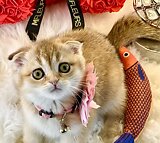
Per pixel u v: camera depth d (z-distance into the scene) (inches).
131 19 14.6
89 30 13.6
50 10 15.1
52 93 10.5
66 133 12.0
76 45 10.9
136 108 12.9
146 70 14.5
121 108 13.2
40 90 10.5
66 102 11.2
